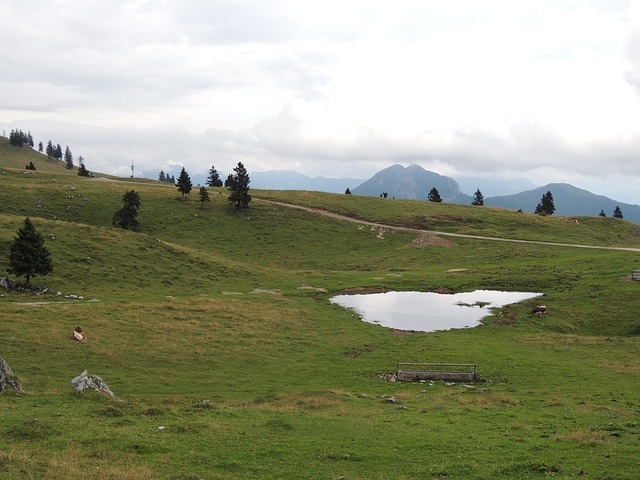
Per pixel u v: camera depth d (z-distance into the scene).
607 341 59.09
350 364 48.62
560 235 146.88
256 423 26.70
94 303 66.31
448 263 115.12
